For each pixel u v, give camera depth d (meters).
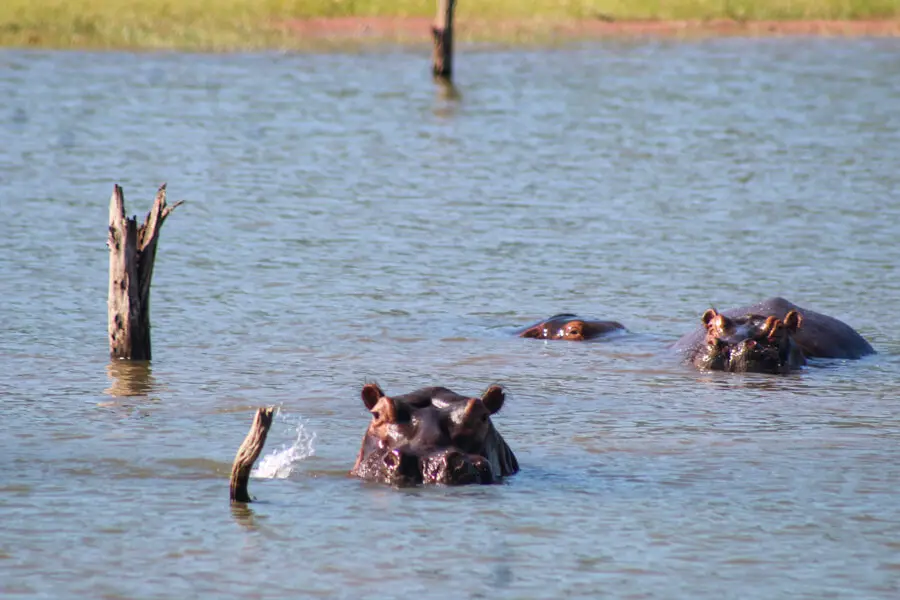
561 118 75.44
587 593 17.75
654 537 19.92
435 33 87.19
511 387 30.78
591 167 62.53
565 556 19.08
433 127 72.44
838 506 21.53
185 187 56.56
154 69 88.31
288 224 50.34
